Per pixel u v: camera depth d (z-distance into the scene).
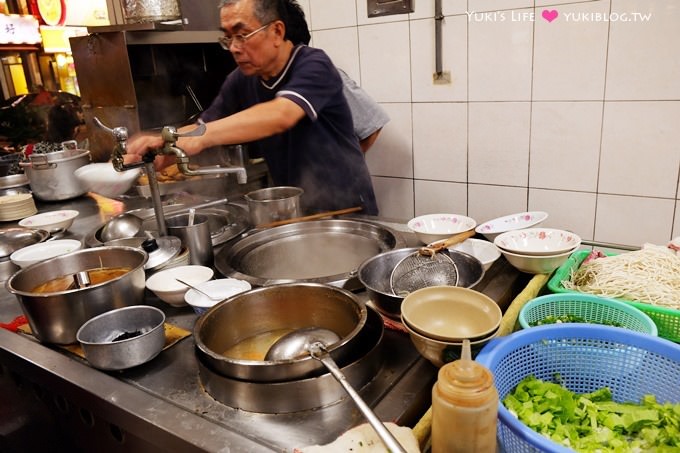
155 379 0.97
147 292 1.33
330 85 1.90
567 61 2.12
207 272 1.31
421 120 2.57
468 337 0.85
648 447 0.81
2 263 1.60
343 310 1.07
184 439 0.80
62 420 1.12
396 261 1.32
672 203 2.08
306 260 1.65
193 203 2.03
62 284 1.23
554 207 2.35
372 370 0.92
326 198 2.23
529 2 2.13
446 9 2.32
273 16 1.82
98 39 2.41
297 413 0.85
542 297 1.16
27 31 2.81
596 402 0.93
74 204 2.35
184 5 2.64
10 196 2.19
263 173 2.71
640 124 2.05
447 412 0.65
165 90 2.69
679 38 1.89
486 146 2.43
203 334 0.97
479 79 2.34
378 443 0.72
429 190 2.68
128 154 1.37
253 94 2.19
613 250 1.58
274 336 1.12
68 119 2.90
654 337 0.90
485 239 1.51
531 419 0.85
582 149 2.20
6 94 2.96
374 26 2.54
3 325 1.23
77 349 1.09
